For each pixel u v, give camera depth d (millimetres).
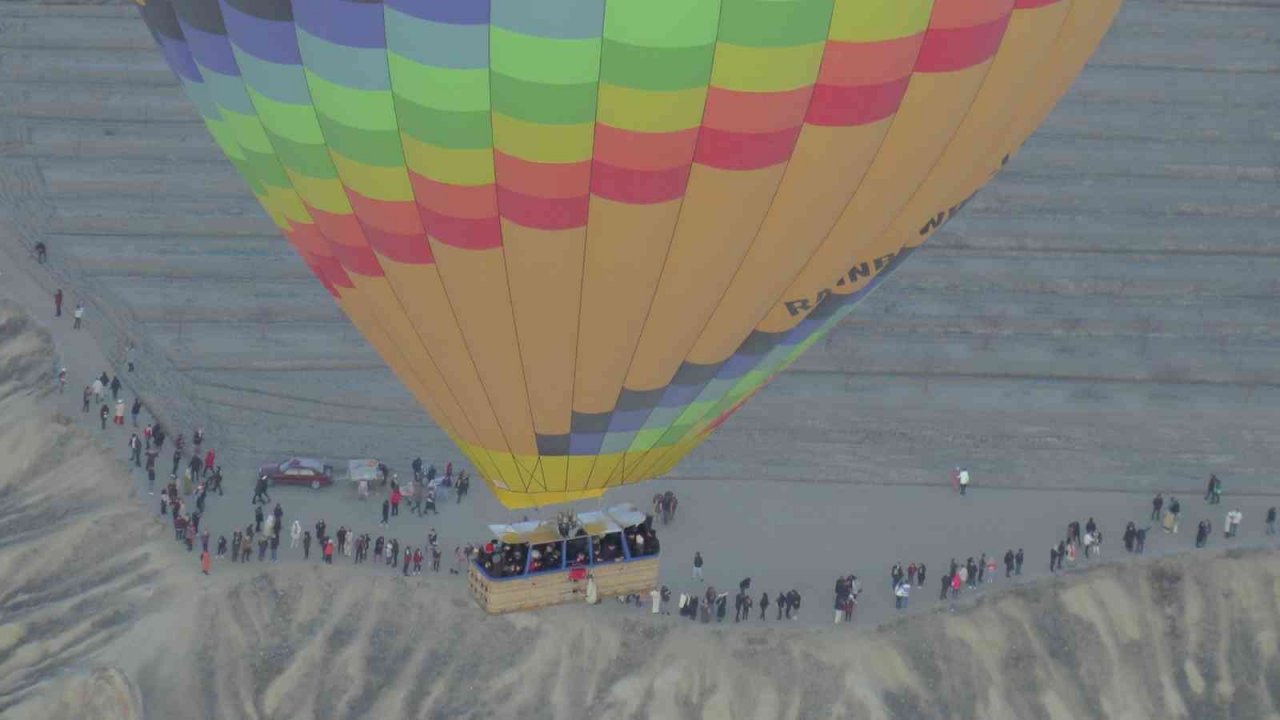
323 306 94312
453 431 58656
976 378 92062
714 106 48594
